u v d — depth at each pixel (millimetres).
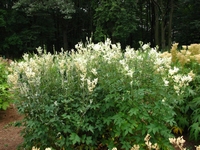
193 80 4438
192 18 20812
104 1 21688
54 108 3053
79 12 27562
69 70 3447
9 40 22656
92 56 3506
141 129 3119
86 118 3139
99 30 22297
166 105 3037
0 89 5250
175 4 23188
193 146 4023
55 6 21250
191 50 5305
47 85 3383
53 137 3133
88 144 3166
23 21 23734
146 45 4098
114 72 3312
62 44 28266
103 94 3291
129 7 21719
